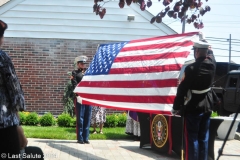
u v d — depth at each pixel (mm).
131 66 6777
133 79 6625
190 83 5438
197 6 4363
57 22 13273
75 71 8859
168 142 7293
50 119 11797
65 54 13281
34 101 13078
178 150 7027
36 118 11859
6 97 3209
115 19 13445
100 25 13422
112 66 7156
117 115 12266
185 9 4262
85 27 13383
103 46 7824
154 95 6191
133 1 4266
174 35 6625
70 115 12336
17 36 13086
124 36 13500
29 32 13141
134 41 7297
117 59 7148
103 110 10172
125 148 8242
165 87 6043
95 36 13422
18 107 3234
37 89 13117
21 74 13070
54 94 13172
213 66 5570
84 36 13383
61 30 13289
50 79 13180
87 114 8672
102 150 7922
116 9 13438
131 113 9047
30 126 11477
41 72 13156
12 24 13078
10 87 3191
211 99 5742
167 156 7477
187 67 5480
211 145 6699
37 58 13156
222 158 7473
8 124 3199
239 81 15234
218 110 15945
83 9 13359
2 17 13031
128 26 13508
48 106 13141
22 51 13102
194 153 5621
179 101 5512
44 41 13211
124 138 9617
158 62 6324
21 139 3393
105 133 10172
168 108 5969
